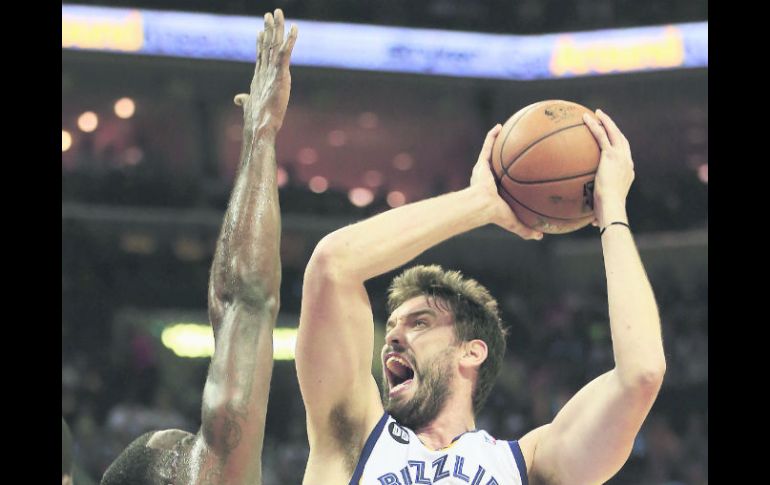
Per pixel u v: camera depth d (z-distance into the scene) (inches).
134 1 693.9
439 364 124.7
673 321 695.7
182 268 709.3
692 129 791.7
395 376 127.0
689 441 588.4
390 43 719.1
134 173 748.6
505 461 120.5
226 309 100.5
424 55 723.4
